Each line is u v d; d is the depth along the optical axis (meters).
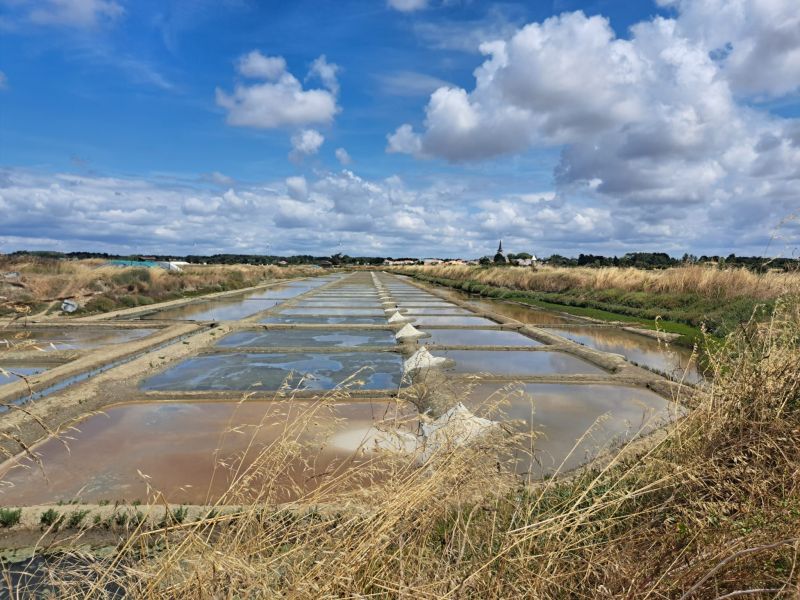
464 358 10.05
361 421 5.95
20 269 17.23
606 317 17.00
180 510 3.55
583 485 2.90
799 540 1.80
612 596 1.95
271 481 2.49
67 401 6.64
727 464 2.82
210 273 31.55
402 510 2.18
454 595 1.96
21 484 4.51
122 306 18.42
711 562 1.97
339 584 1.92
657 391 7.50
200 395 7.14
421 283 43.25
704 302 15.73
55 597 2.26
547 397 7.21
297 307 19.33
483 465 2.73
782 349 3.58
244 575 1.91
